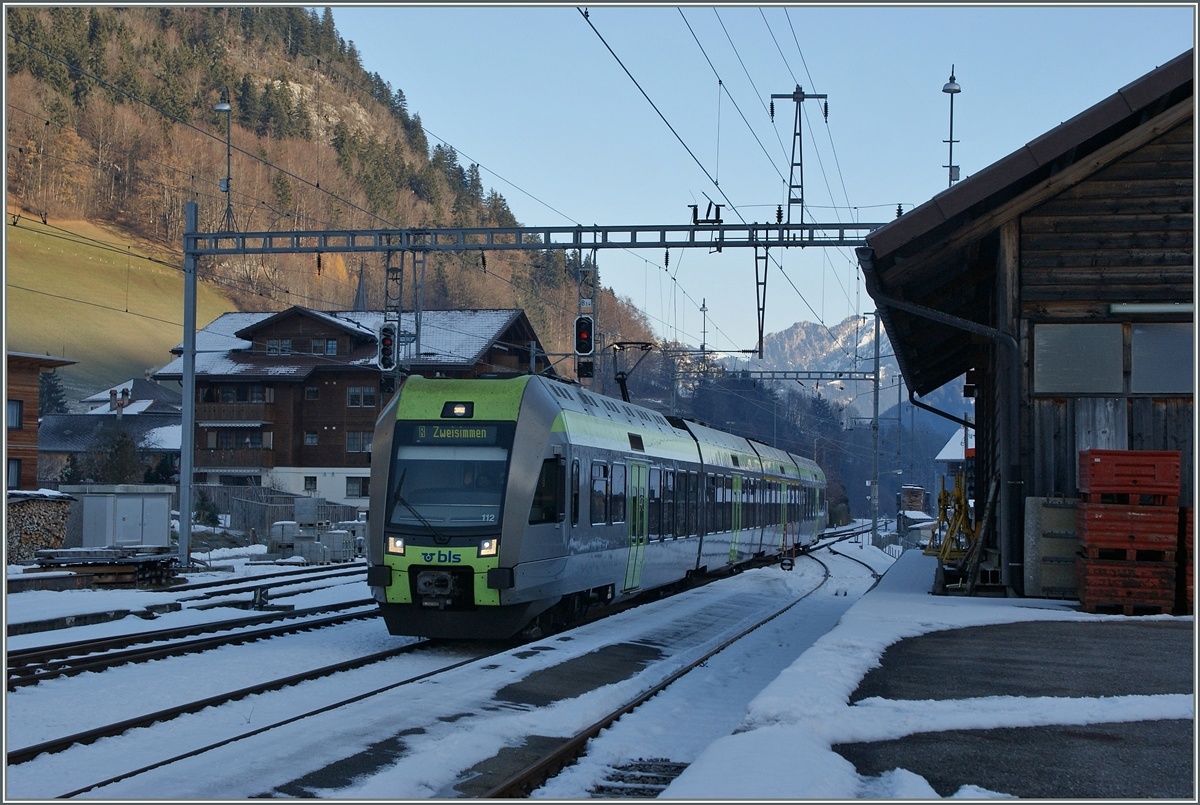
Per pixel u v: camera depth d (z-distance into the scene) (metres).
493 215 148.38
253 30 162.00
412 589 14.58
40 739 9.16
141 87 135.12
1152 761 7.20
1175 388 16.16
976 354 24.28
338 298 134.62
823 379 50.34
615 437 18.59
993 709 8.70
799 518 42.06
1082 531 15.20
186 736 9.24
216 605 19.45
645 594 23.16
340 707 10.30
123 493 29.39
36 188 126.75
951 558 24.30
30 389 38.19
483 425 15.13
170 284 129.50
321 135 145.38
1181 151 16.17
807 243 23.84
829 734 7.78
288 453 61.19
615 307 87.25
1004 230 16.58
